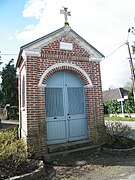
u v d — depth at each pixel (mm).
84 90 9352
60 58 8711
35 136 7672
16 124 22062
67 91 9031
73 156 7828
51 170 6512
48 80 8672
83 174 6094
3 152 6129
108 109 33625
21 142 7180
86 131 9172
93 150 8328
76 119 9062
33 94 7941
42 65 8289
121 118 24969
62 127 8719
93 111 9117
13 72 29125
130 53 21344
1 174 5551
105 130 9094
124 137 9211
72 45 9078
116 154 7980
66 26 8883
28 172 5871
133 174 5867
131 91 27891
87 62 9344
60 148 7996
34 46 8156
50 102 8609
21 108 10484
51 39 8570
